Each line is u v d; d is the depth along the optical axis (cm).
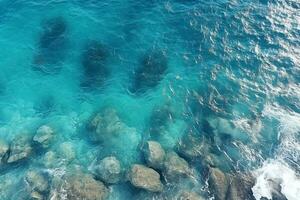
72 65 3192
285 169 2522
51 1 3625
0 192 2512
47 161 2608
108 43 3281
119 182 2525
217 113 2845
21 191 2498
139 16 3453
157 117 2866
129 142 2730
